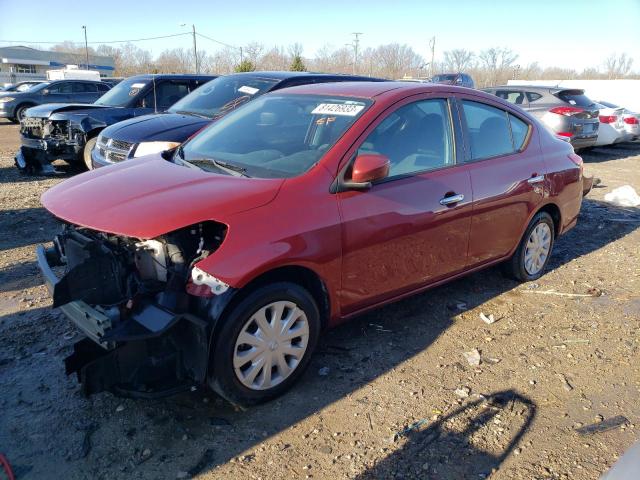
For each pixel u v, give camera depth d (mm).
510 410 3217
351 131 3496
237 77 8031
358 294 3541
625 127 15094
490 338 4078
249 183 3186
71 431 2910
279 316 3113
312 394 3305
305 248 3109
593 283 5270
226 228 2914
